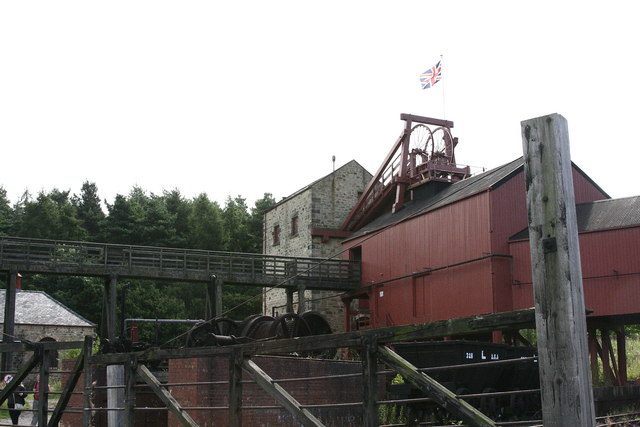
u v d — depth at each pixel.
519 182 24.75
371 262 31.02
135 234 60.00
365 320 31.06
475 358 16.42
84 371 8.24
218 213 62.91
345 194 37.59
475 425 4.47
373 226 33.22
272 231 41.31
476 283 24.22
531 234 4.48
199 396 11.66
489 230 23.80
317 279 31.06
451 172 32.16
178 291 53.19
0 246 25.78
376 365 5.32
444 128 34.38
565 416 4.11
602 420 14.28
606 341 22.05
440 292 26.11
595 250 21.33
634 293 20.31
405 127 33.75
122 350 16.73
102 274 27.16
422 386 4.87
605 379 21.08
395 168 34.56
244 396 12.26
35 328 35.56
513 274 23.58
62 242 26.97
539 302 4.34
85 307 51.12
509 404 17.27
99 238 60.16
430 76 34.50
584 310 4.26
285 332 22.41
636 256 20.47
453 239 25.66
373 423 5.21
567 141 4.49
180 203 65.38
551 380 4.20
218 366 12.08
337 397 14.49
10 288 25.62
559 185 4.39
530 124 4.59
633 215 21.25
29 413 18.77
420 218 27.77
